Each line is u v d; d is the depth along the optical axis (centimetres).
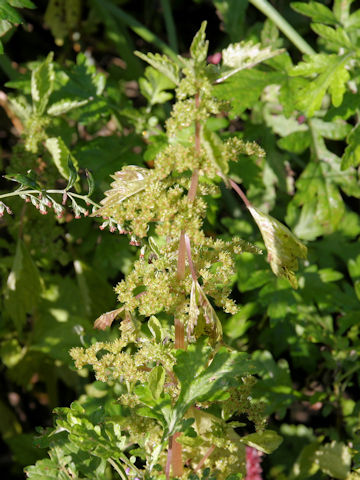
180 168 110
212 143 102
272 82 225
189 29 320
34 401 288
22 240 245
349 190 246
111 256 252
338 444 206
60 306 263
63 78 248
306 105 222
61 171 207
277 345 253
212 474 142
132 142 248
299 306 240
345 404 224
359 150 217
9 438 266
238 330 238
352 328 233
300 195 248
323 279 243
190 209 114
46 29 316
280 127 264
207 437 134
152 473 130
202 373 123
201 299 117
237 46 110
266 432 139
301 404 254
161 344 124
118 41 300
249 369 123
